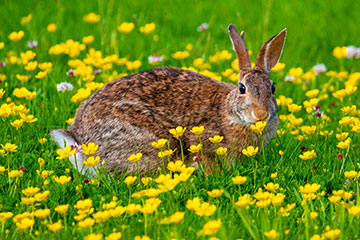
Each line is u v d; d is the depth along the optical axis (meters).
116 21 18.70
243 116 10.19
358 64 16.72
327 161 10.65
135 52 16.50
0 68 14.38
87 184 9.53
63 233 8.07
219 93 11.01
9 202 9.07
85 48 16.66
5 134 11.02
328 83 14.71
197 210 7.41
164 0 21.64
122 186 9.75
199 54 16.36
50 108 12.75
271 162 10.48
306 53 17.72
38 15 19.36
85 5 20.97
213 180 9.85
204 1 21.83
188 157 11.01
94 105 10.86
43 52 16.09
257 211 8.58
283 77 15.45
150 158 10.65
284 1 21.14
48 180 9.82
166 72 11.34
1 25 18.39
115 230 7.84
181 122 10.82
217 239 7.19
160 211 8.66
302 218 8.29
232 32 11.09
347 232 7.76
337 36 18.72
